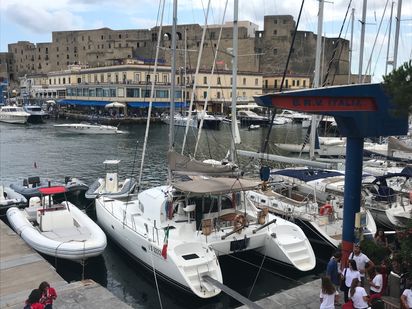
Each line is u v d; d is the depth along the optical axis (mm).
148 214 12625
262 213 12352
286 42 95562
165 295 11094
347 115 8133
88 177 28219
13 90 114938
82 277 11875
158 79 70625
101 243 12250
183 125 53094
